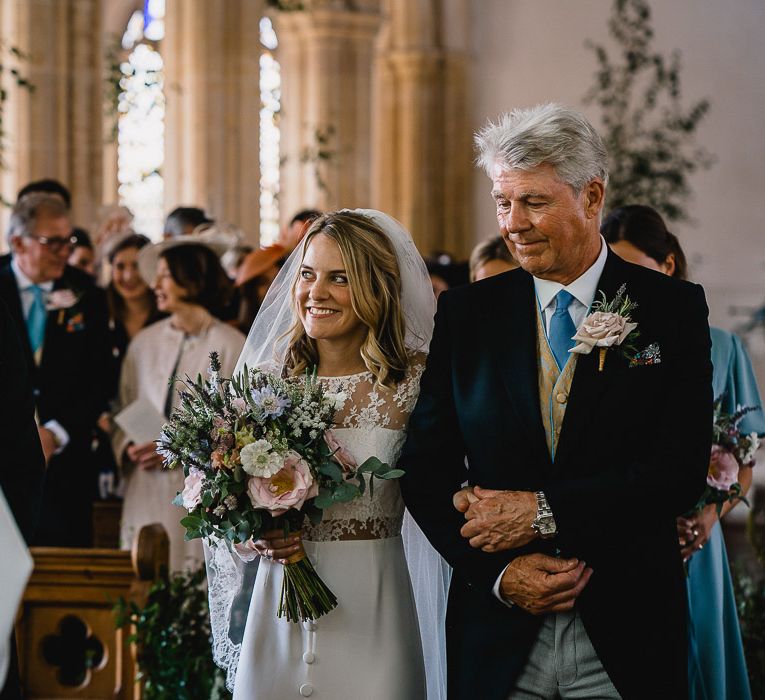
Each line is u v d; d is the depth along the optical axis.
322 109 19.56
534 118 4.08
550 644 4.18
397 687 4.46
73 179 13.37
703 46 21.97
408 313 4.80
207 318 7.81
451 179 23.83
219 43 16.28
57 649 6.12
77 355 8.07
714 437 5.16
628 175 21.23
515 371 4.27
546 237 4.11
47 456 7.96
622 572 4.18
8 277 8.05
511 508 4.12
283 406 4.32
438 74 23.73
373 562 4.52
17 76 12.05
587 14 22.56
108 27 24.22
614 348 4.17
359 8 19.67
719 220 21.97
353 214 4.73
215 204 16.25
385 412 4.60
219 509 4.26
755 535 7.41
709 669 5.39
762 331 21.09
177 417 4.45
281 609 4.48
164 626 5.64
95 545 8.20
